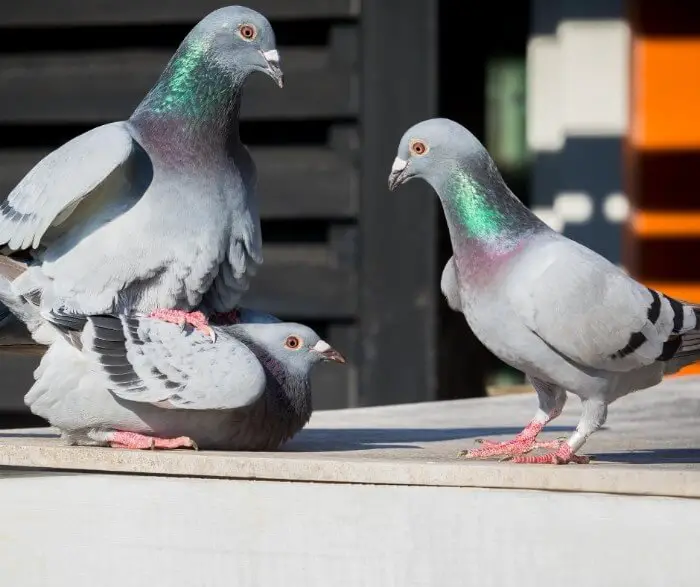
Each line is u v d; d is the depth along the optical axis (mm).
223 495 4289
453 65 8820
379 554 4156
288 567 4234
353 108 7996
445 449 5078
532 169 11656
